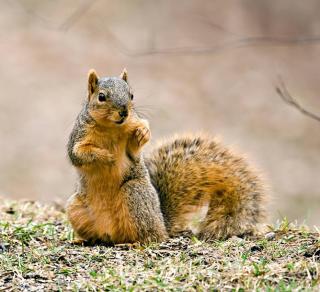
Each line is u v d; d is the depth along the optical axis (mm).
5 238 8516
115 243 8680
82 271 7383
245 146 20422
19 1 28469
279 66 26125
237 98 23656
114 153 8539
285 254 7473
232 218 9133
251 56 26719
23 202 10938
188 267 7137
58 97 22812
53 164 19078
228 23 28875
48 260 7734
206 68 25672
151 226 8586
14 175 18453
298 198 17469
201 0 30281
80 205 8727
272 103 23328
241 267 7004
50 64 24906
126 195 8531
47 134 20656
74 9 28000
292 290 6328
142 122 8617
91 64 25156
